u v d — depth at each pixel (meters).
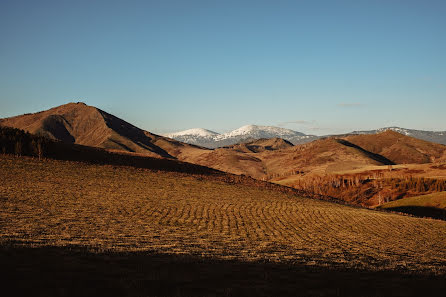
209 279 14.60
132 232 30.25
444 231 50.59
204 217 45.94
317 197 88.00
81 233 26.97
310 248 29.78
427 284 16.59
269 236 36.03
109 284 12.53
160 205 51.81
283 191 86.94
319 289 14.47
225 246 27.09
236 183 89.56
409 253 31.64
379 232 45.34
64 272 13.60
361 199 185.00
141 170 87.88
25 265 14.02
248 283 14.54
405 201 122.06
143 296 11.57
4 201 42.47
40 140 88.75
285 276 16.36
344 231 43.84
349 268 20.36
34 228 27.17
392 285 15.98
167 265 16.67
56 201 46.16
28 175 65.12
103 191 58.97
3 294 10.72
